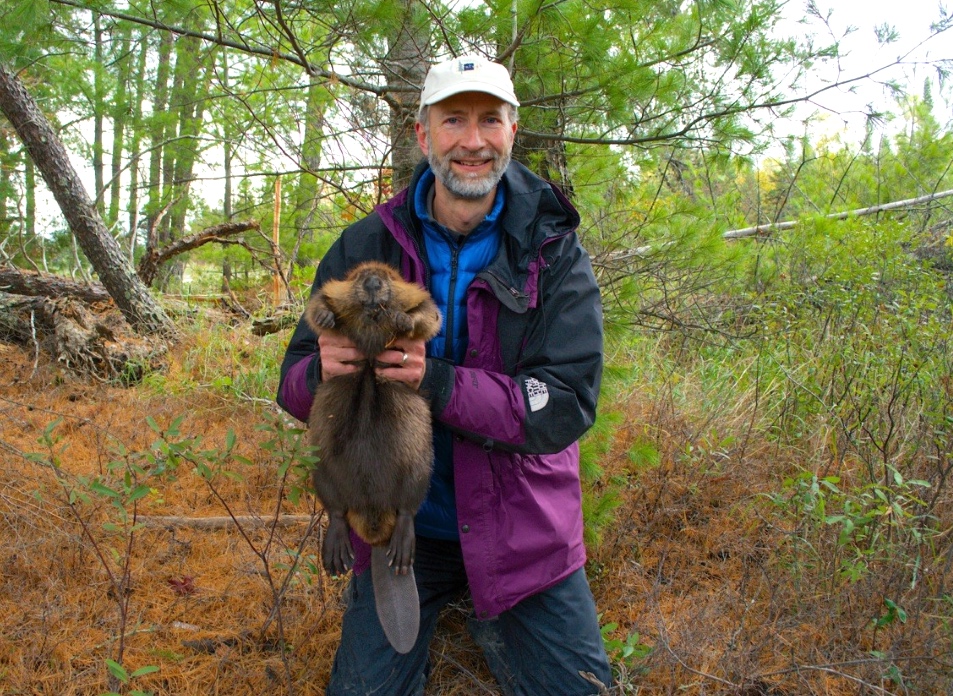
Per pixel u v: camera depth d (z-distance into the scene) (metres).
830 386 5.35
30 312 7.18
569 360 3.17
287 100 7.61
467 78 3.05
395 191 5.77
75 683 3.23
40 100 10.73
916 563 3.67
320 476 2.99
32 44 5.39
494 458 3.17
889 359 5.13
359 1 4.80
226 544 4.34
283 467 2.86
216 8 4.84
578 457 3.62
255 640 3.63
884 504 3.95
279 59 5.48
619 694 3.23
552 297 3.24
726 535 4.49
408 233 3.30
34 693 3.17
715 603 3.79
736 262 5.77
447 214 3.36
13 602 3.70
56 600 3.71
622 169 5.49
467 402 3.01
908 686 3.30
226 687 3.34
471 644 3.75
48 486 4.62
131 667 3.36
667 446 5.21
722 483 4.96
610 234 5.43
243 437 5.54
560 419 3.11
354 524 2.99
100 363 6.61
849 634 3.61
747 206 10.26
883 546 3.93
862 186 9.70
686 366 6.83
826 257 6.51
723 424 5.55
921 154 9.41
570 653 3.17
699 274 5.88
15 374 6.56
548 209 3.29
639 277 5.63
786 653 3.61
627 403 5.89
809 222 6.73
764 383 6.02
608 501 4.12
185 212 12.26
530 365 3.22
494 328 3.24
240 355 6.78
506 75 3.20
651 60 5.19
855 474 4.77
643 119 5.19
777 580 3.87
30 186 11.74
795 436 5.44
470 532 3.15
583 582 3.36
